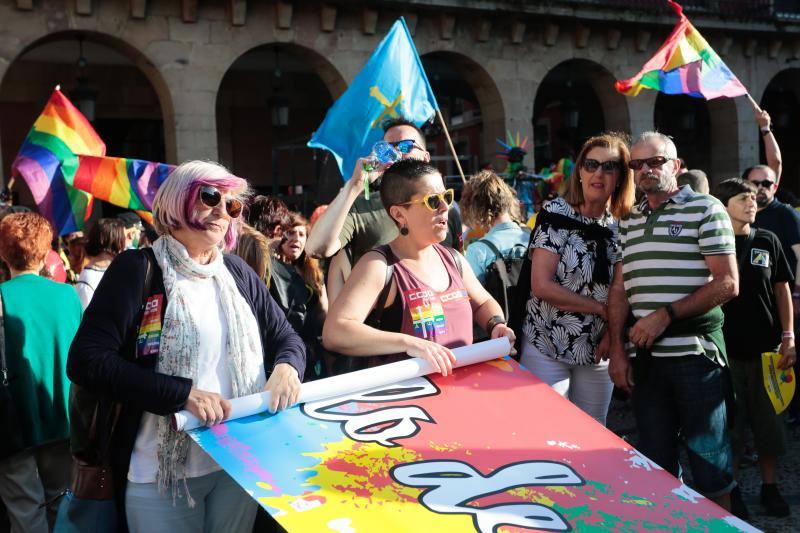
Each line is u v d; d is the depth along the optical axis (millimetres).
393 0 13203
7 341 3559
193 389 2033
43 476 3734
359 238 3404
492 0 14023
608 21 15258
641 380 3387
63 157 6348
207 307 2197
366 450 2068
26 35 11094
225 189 2172
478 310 2791
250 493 1887
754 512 4234
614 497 2000
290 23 12883
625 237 3404
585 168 3445
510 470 2061
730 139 17312
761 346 4242
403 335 2389
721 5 16609
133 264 2111
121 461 2111
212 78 12398
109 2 11602
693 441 3285
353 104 4191
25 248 3699
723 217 3182
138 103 15500
